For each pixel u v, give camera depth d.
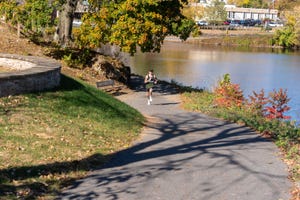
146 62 60.28
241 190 10.03
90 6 27.02
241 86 43.66
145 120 18.83
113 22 25.94
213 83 43.81
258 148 14.23
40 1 27.22
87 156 11.97
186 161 12.30
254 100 24.55
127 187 9.95
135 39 25.17
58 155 11.52
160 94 27.38
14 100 14.72
